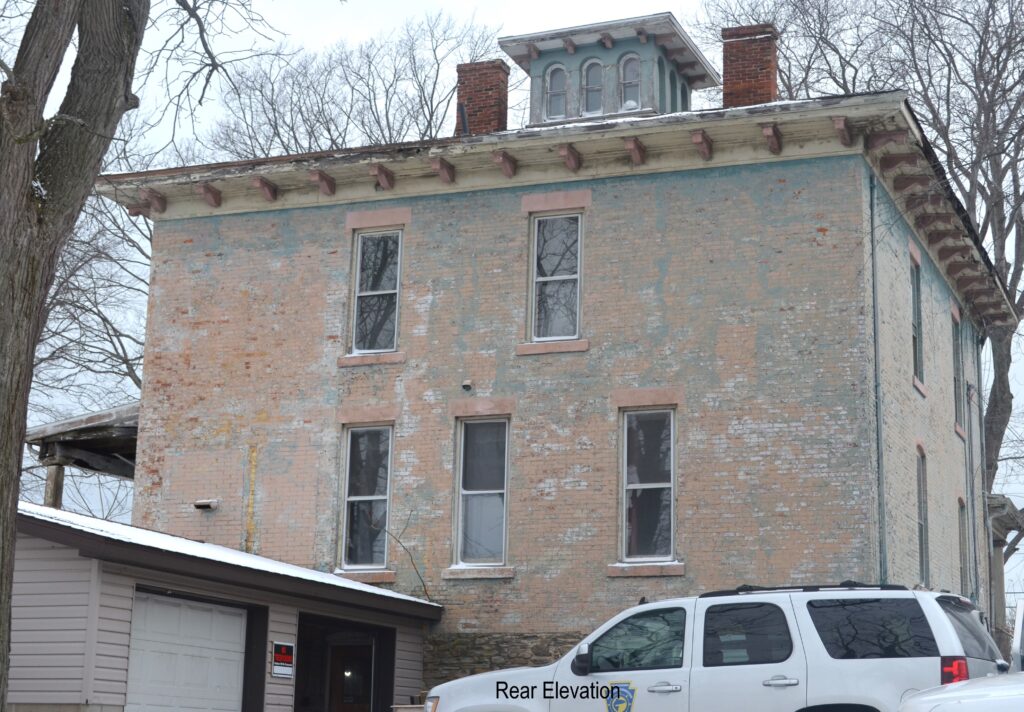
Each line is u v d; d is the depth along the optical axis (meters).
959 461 26.20
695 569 19.97
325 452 22.34
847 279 20.16
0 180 12.98
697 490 20.22
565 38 28.53
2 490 12.78
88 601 15.53
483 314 21.94
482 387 21.70
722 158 21.08
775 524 19.73
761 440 20.06
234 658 17.84
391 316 22.69
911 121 20.22
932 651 12.15
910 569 21.11
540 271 21.98
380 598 19.50
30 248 13.30
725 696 12.65
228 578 16.80
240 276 23.50
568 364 21.30
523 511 21.06
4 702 12.52
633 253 21.33
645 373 20.86
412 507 21.70
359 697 21.16
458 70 24.78
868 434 19.59
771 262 20.56
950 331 26.38
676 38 28.31
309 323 22.92
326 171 22.77
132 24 14.24
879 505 19.70
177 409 23.34
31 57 13.27
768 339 20.34
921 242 24.11
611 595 20.31
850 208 20.33
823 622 12.61
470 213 22.36
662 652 13.12
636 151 21.16
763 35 22.77
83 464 25.77
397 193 22.81
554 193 21.94
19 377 13.08
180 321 23.67
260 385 22.97
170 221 24.14
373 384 22.31
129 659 16.08
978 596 26.67
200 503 22.66
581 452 20.94
